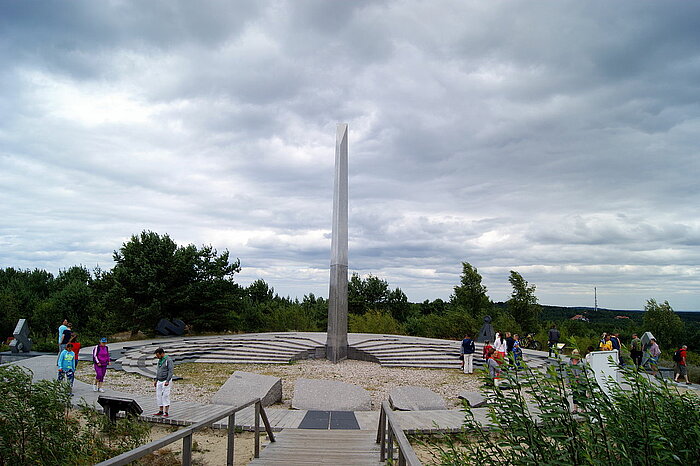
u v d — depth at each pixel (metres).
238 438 9.92
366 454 8.02
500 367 4.89
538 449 4.43
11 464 6.43
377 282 54.03
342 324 24.36
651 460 4.04
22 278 52.56
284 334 32.47
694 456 4.02
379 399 15.18
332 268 24.83
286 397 15.30
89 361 21.84
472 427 5.18
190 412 11.47
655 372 4.89
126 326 34.62
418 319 46.47
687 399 4.55
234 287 39.09
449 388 17.12
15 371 7.29
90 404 12.07
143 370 19.59
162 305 34.53
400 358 23.27
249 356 23.56
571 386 4.55
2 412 6.63
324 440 9.27
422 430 9.95
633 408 4.41
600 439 4.62
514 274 40.41
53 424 6.90
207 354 24.31
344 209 25.06
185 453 5.26
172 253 35.94
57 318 39.00
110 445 8.27
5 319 37.47
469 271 41.38
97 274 43.03
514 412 4.58
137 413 10.32
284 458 7.77
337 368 21.75
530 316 39.59
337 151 25.02
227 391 13.39
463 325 35.81
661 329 33.59
